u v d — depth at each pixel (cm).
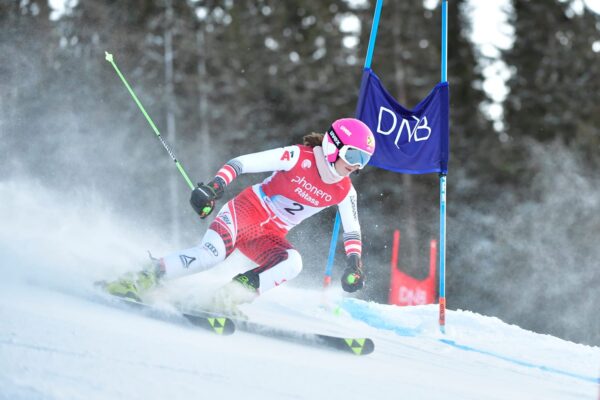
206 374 837
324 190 1451
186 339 1035
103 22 8106
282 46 9450
